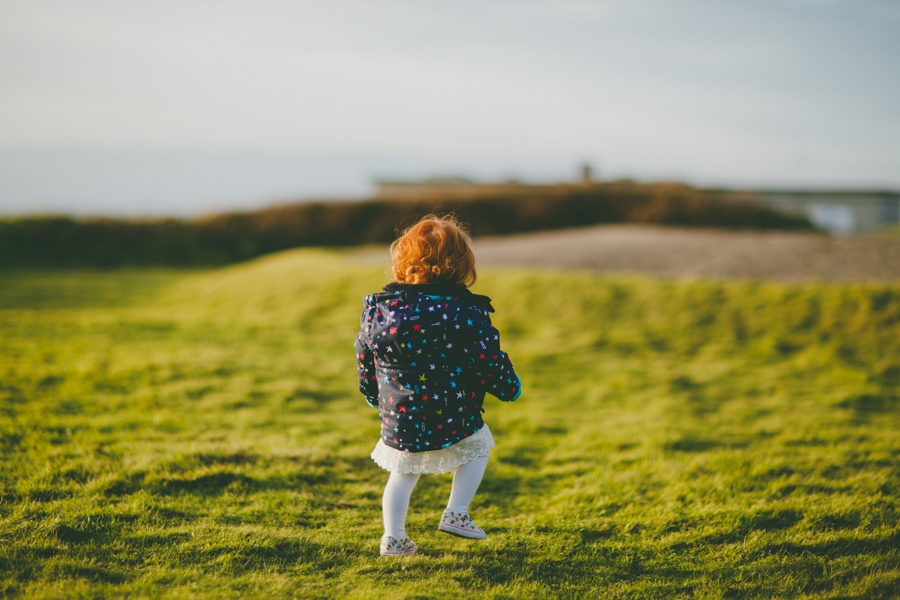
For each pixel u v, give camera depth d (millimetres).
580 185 22031
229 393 5223
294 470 3422
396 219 21859
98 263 19141
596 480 3572
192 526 2572
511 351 8109
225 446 3668
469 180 24625
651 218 20453
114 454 3443
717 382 6738
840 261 11188
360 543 2541
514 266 12484
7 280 14875
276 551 2387
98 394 4875
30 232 18938
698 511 2965
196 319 10070
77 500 2729
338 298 11250
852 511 2928
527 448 4355
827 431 4797
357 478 3475
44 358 5992
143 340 7730
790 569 2396
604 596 2182
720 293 9500
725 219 19984
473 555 2473
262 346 7984
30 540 2287
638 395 6211
